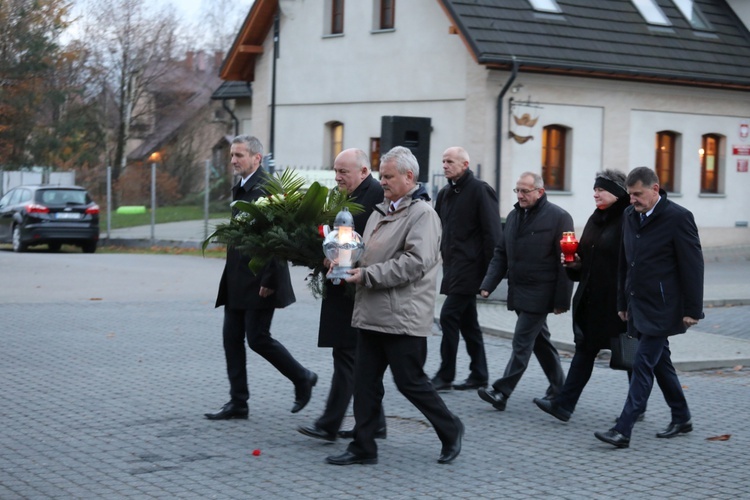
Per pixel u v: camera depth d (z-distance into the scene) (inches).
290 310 579.2
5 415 319.9
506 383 337.7
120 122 1878.7
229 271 313.1
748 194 1071.6
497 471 268.4
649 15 1011.3
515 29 903.1
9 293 629.3
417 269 257.3
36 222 1024.2
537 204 336.2
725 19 1072.2
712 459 283.6
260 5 1112.8
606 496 247.8
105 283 697.6
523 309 336.5
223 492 245.0
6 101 1615.4
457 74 925.8
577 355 321.1
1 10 1601.9
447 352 368.8
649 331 293.4
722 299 626.8
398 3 987.3
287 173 288.7
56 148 1668.3
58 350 435.8
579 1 970.7
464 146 919.0
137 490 245.0
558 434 310.3
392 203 267.0
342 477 259.9
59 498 237.3
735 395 374.3
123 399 345.4
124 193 1646.2
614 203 314.7
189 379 380.5
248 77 1196.5
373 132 1023.0
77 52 1715.1
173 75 2012.8
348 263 258.7
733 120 1051.3
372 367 269.6
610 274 313.6
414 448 290.7
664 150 1016.9
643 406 294.8
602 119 960.9
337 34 1059.9
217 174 1707.7
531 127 919.0
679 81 983.0
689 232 292.7
